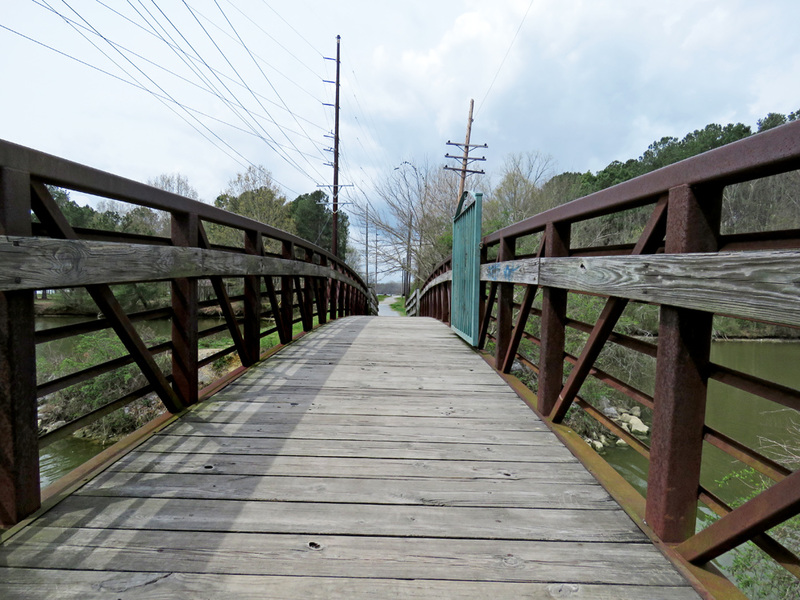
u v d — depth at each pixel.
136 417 7.36
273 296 4.03
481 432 2.17
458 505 1.50
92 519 1.36
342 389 2.85
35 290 1.27
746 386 1.09
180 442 1.97
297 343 4.55
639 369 9.67
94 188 1.53
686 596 1.09
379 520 1.39
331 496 1.54
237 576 1.13
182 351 2.39
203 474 1.67
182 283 2.33
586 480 1.70
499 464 1.82
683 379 1.24
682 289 1.15
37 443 1.38
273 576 1.13
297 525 1.36
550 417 2.30
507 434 2.15
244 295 3.45
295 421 2.26
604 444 7.41
